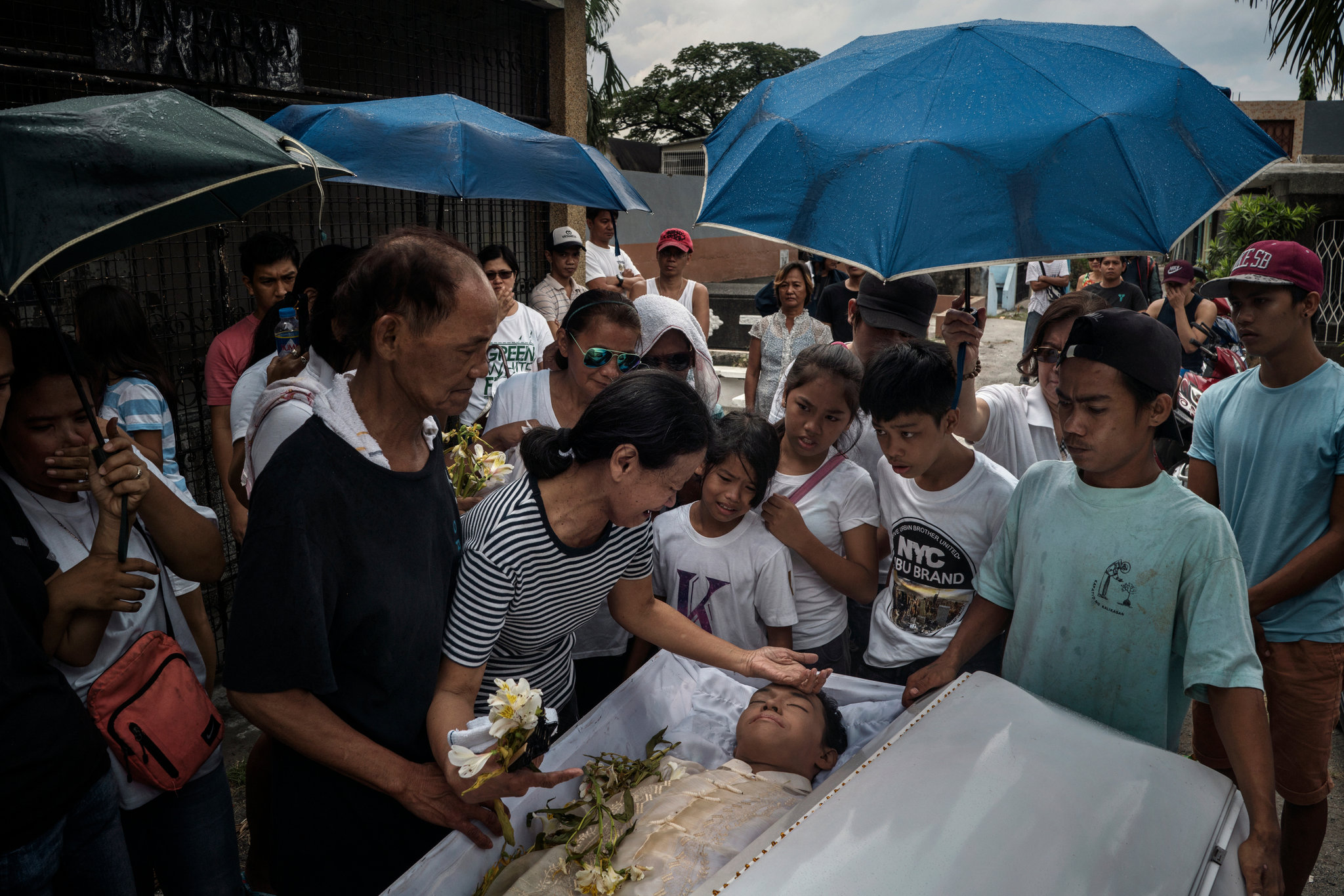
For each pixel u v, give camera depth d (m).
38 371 1.83
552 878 1.72
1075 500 1.94
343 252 2.21
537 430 1.88
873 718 2.40
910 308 3.09
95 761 1.77
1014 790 1.58
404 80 6.21
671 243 6.48
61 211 1.44
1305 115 18.25
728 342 13.36
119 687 1.86
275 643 1.54
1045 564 1.97
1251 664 1.70
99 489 1.76
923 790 1.60
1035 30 1.94
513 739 1.60
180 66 4.58
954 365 2.31
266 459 1.89
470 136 3.68
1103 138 1.71
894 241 1.70
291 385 1.89
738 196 1.91
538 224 7.22
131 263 4.61
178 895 2.08
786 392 2.71
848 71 1.96
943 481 2.45
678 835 1.82
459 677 1.85
